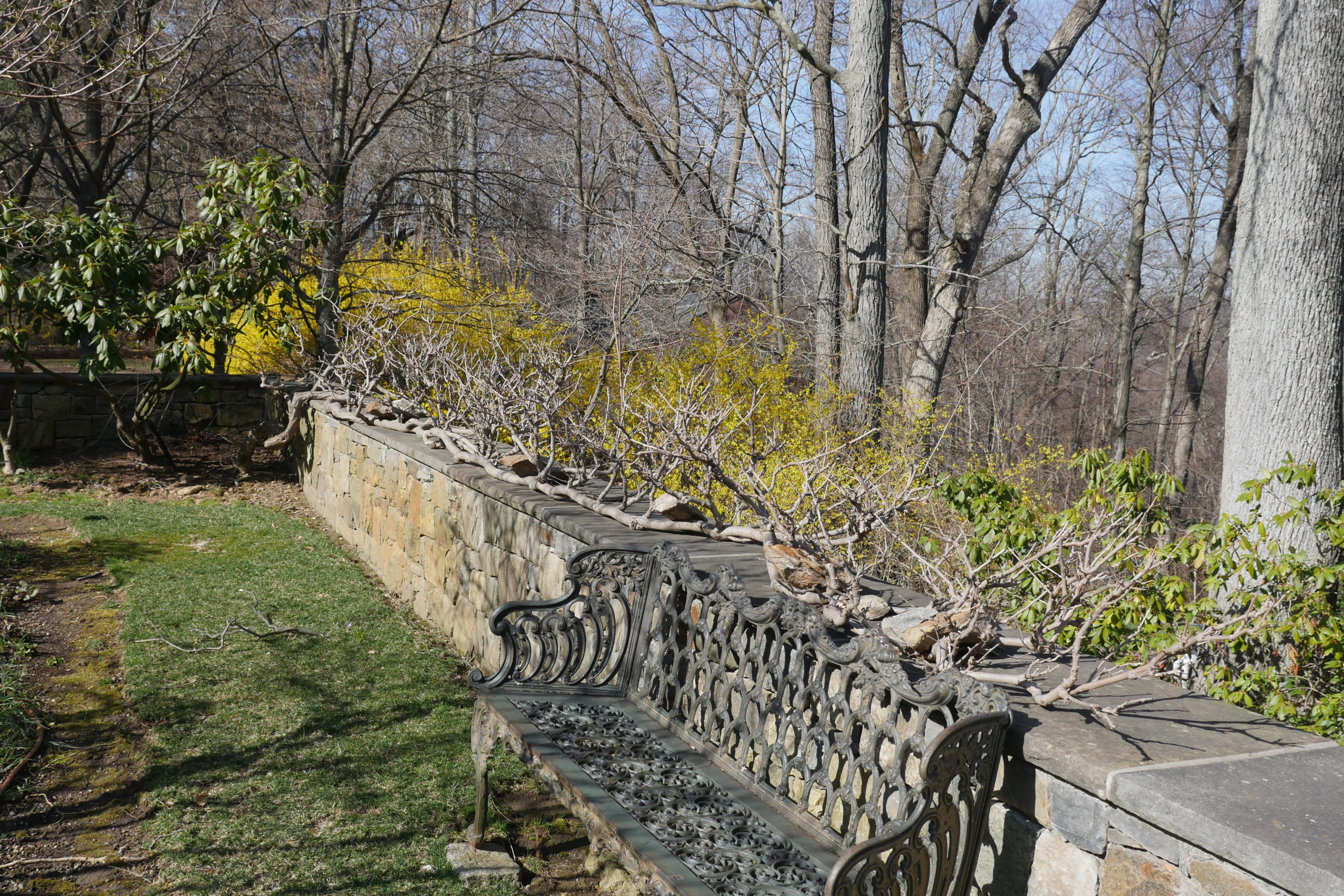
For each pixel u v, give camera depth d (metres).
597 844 2.77
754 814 2.68
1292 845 1.65
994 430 10.51
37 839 3.49
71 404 11.12
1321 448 6.21
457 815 3.78
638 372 8.70
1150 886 1.91
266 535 8.32
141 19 11.43
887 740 2.53
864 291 10.73
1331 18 6.12
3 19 5.66
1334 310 6.23
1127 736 2.16
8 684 4.75
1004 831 2.25
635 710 3.49
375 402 7.96
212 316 9.34
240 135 13.35
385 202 14.64
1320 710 3.97
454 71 12.05
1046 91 11.67
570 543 4.36
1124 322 18.55
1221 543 4.20
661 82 13.98
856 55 10.59
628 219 10.39
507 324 10.68
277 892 3.21
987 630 2.72
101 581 6.72
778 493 6.18
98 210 12.32
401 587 6.86
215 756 4.18
